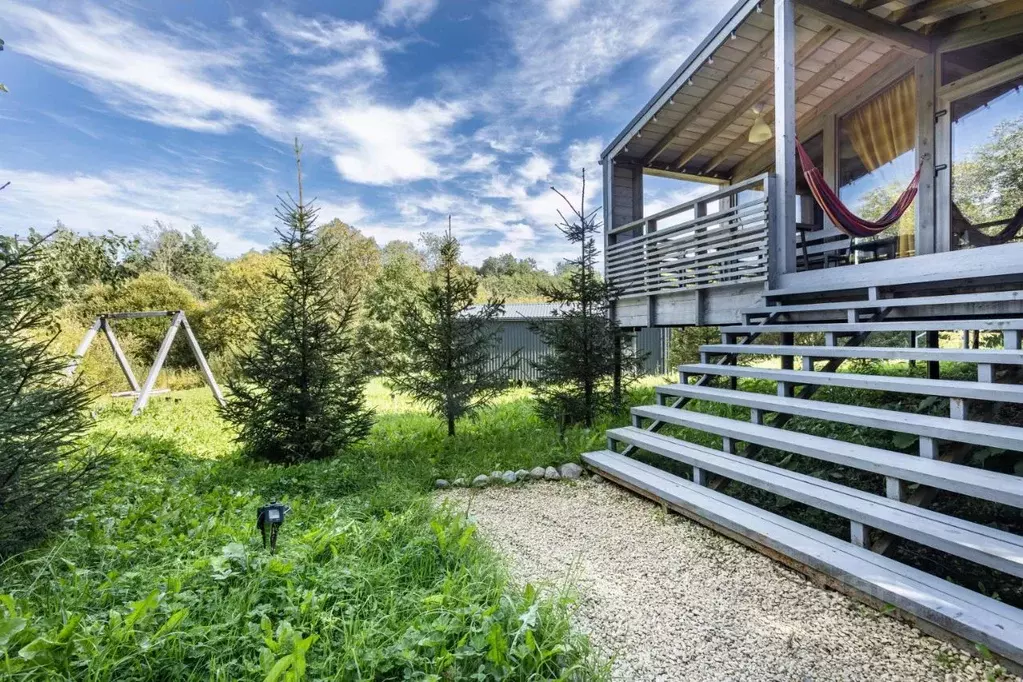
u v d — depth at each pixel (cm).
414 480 440
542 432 617
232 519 318
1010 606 204
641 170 845
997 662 186
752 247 518
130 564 250
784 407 357
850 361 683
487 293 2475
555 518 363
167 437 687
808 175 507
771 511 338
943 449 289
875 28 542
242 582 218
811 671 193
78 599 206
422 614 201
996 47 536
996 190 541
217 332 1667
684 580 266
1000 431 249
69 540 271
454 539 275
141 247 3089
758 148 849
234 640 180
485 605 214
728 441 381
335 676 162
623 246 738
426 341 620
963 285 371
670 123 760
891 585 223
